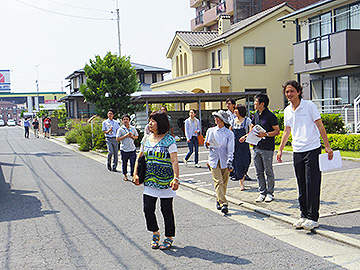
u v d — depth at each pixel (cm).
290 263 453
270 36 2852
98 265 470
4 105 12556
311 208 562
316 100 1928
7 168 1401
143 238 567
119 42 3341
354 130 1650
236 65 2777
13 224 661
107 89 2114
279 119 1684
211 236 563
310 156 560
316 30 2086
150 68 4684
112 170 1275
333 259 460
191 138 1246
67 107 4944
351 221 586
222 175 702
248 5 3831
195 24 4747
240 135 830
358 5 1812
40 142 2852
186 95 1997
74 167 1399
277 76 2881
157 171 511
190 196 845
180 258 483
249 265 452
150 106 2241
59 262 482
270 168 730
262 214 668
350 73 1891
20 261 489
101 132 2002
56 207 779
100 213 719
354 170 994
